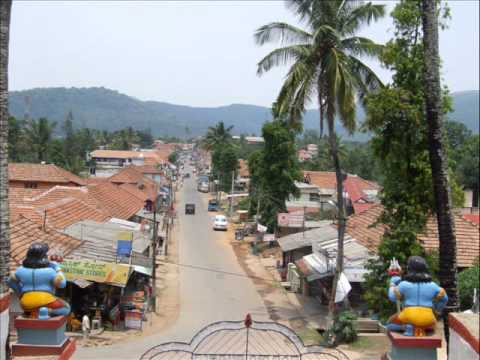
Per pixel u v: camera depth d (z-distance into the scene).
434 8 12.55
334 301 22.45
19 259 19.77
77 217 31.94
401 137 18.83
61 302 8.36
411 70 18.53
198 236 52.91
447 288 12.27
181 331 23.56
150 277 29.20
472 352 6.62
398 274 8.74
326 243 30.36
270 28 22.94
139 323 23.41
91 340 21.23
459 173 59.06
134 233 30.22
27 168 53.72
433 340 7.96
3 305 7.30
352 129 23.03
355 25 22.92
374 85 23.42
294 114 23.80
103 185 46.56
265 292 32.66
